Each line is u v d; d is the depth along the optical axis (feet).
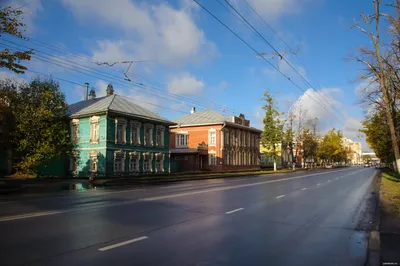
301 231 26.20
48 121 98.89
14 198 47.39
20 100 98.78
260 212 35.12
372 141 136.46
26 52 58.49
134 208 36.58
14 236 22.76
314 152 276.21
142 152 114.73
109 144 101.65
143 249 20.07
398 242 22.52
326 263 18.12
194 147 172.14
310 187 70.18
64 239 22.07
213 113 179.93
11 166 105.50
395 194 51.98
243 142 189.06
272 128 192.65
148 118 116.06
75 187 70.03
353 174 146.41
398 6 58.70
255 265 17.54
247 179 104.37
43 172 111.96
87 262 17.37
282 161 270.87
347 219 31.86
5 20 56.03
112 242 21.50
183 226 27.12
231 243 21.97
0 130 93.04
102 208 36.40
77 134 108.88
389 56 66.95
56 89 104.47
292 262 18.20
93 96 131.85
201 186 72.33
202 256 18.92
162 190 61.21
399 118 77.97
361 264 17.97
